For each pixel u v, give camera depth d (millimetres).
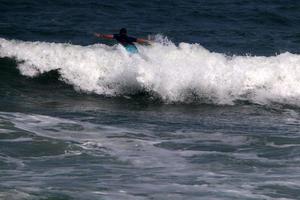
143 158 47781
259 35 97688
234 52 87688
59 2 107250
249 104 71500
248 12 109875
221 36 95938
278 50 89625
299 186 42312
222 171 45219
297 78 76062
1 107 64250
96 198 39062
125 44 76938
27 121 55812
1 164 44781
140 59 75438
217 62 75875
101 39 90312
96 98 71688
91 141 51375
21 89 72812
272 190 41500
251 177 43938
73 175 43156
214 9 111125
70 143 50219
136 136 53938
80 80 75438
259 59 77375
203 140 53656
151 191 40656
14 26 92875
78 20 99188
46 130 53375
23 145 48969
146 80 73188
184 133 56000
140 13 105812
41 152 47875
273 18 106750
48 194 39188
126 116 62844
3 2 103938
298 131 58344
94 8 106062
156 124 59438
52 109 64625
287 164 47219
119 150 49562
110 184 41625
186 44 78250
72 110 64562
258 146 52094
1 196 38344
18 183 40906
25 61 77750
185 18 104812
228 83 74125
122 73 74562
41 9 103250
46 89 73500
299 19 107812
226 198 39906
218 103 71250
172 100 71500
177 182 42531
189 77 73188
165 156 48531
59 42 87875
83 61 76688
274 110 69562
